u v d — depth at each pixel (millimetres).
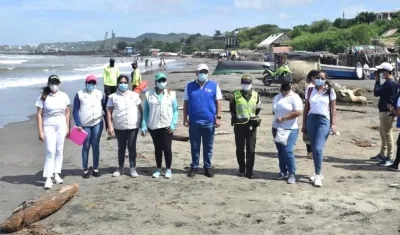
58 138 7688
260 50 101188
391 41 66312
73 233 5715
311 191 7312
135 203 6777
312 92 7562
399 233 5641
